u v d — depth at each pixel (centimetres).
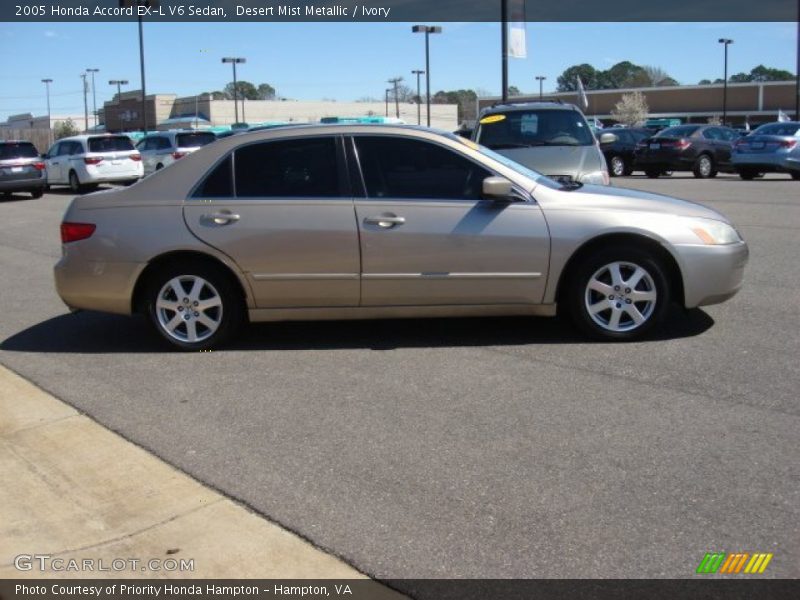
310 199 599
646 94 8156
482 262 595
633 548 337
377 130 610
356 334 664
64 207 1936
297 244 596
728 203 1477
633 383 527
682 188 1884
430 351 612
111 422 490
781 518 356
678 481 391
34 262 1092
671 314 697
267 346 636
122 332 697
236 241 598
